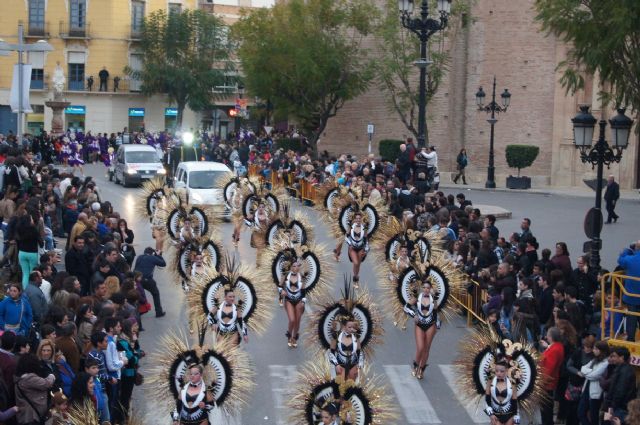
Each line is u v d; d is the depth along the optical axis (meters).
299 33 56.28
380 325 17.45
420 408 16.95
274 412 16.39
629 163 48.19
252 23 58.12
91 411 12.40
